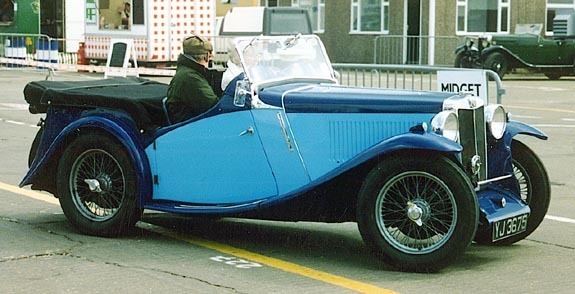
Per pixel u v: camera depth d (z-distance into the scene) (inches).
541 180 295.0
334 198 271.7
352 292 240.1
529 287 245.6
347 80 537.6
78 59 1165.7
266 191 285.0
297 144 279.4
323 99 276.2
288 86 290.8
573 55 1123.9
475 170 268.8
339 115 274.2
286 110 280.4
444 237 253.6
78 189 307.0
